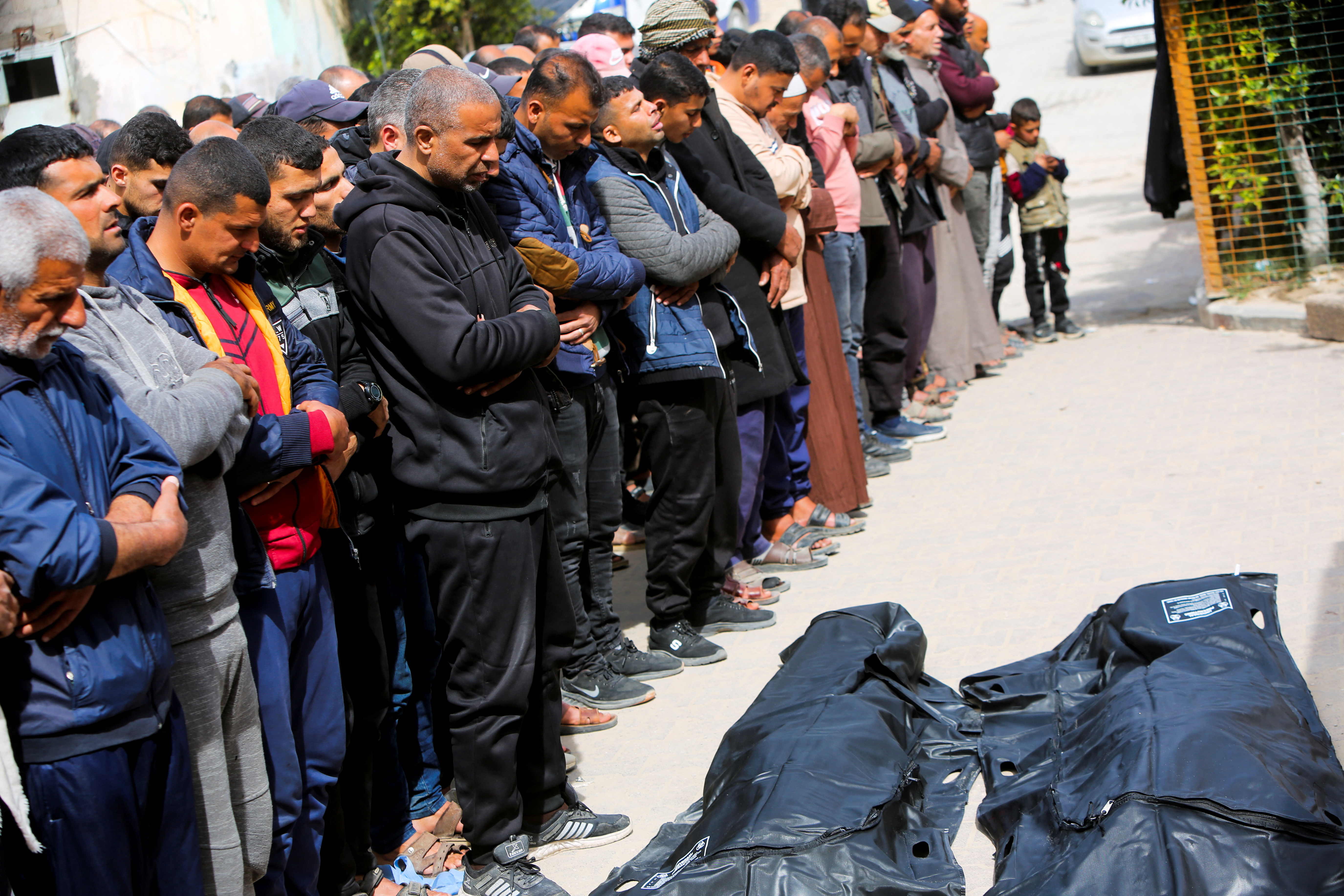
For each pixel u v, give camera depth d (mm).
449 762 3867
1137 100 18578
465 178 3170
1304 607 4281
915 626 4332
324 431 2824
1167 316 9164
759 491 5473
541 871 3449
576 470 4168
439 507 3189
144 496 2303
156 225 2887
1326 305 7570
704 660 4672
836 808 3186
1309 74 8031
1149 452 6227
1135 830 2908
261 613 2764
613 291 4031
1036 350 8875
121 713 2248
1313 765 3125
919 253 7238
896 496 6293
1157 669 3631
